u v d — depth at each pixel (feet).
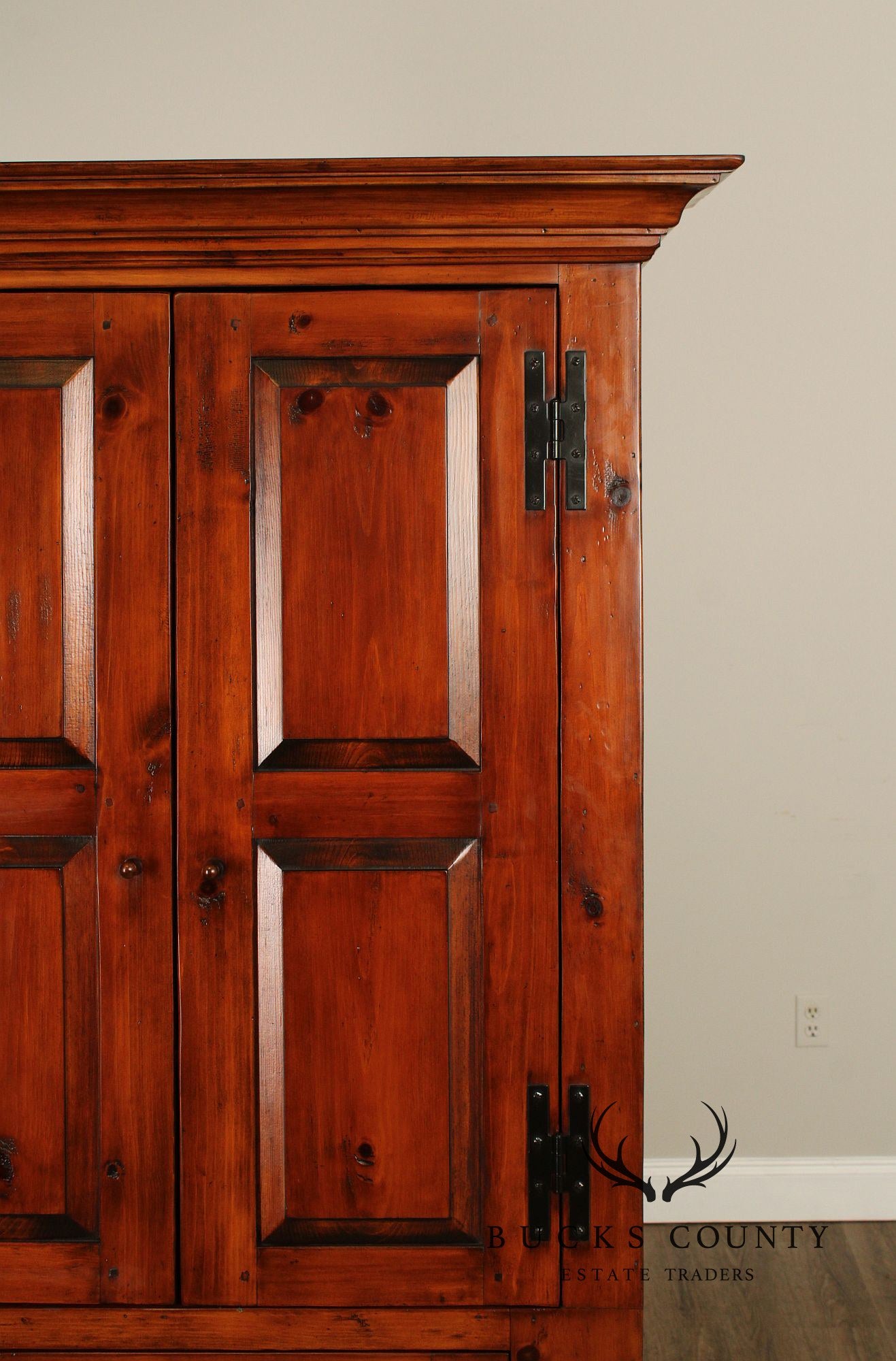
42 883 4.26
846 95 6.57
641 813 4.24
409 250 4.12
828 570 6.72
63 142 6.65
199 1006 4.25
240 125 6.64
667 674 6.73
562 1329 4.25
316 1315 4.26
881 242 6.62
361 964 4.25
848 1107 6.81
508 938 4.24
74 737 4.25
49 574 4.23
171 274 4.18
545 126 6.61
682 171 3.97
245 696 4.23
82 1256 4.27
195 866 4.25
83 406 4.21
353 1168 4.26
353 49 6.62
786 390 6.66
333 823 4.25
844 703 6.74
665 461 6.68
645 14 6.57
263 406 4.20
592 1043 4.25
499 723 4.22
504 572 4.20
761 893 6.79
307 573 4.21
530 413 4.17
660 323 6.64
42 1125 4.27
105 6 6.63
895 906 6.79
